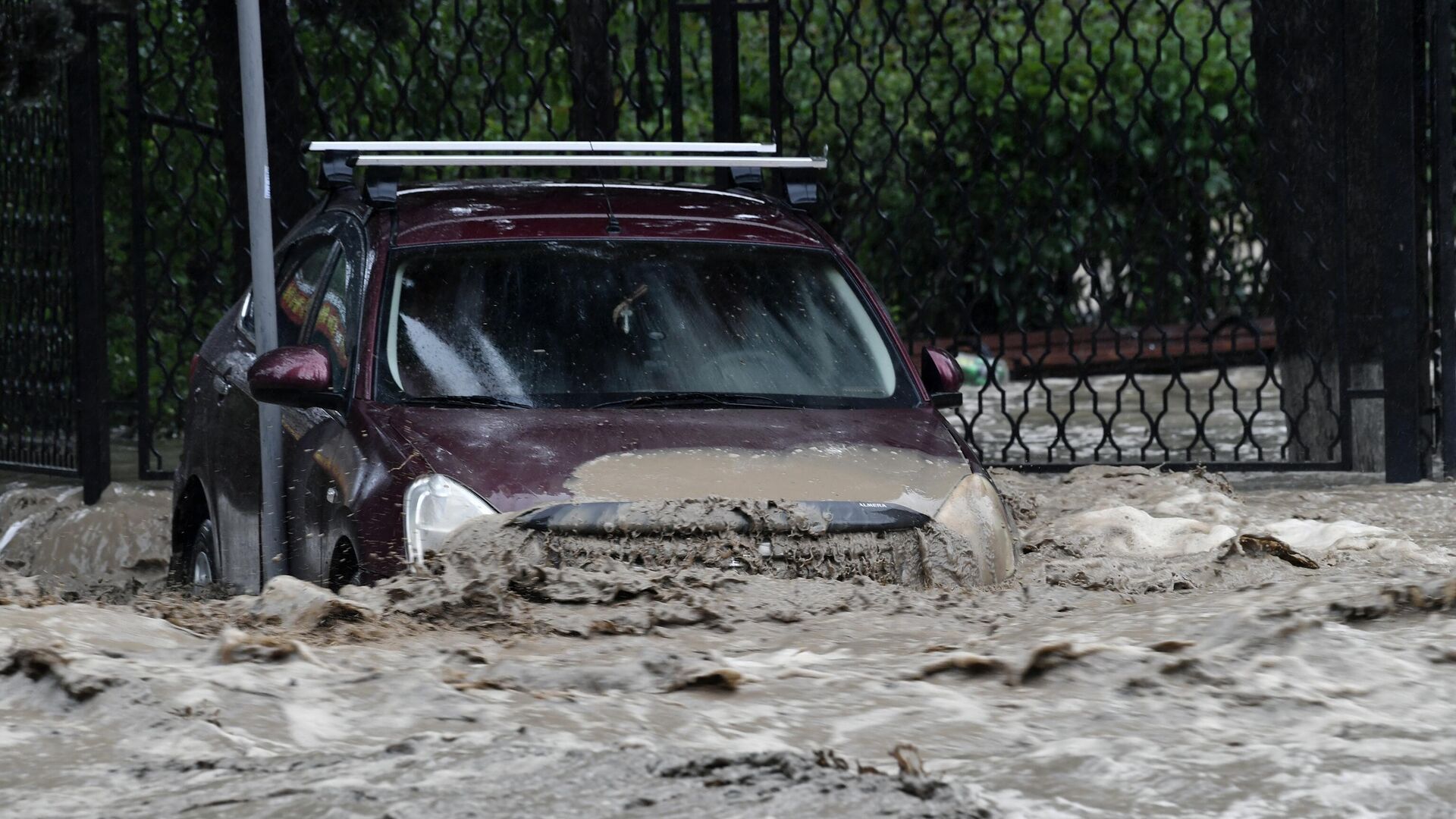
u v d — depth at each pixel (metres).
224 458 21.86
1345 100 31.86
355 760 8.35
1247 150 62.84
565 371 18.88
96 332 32.66
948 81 63.31
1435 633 11.78
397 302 19.34
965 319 35.38
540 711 9.76
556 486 16.42
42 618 12.04
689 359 19.30
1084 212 63.09
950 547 16.69
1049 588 15.08
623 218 21.23
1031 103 63.19
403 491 16.53
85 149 32.62
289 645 10.77
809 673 11.05
